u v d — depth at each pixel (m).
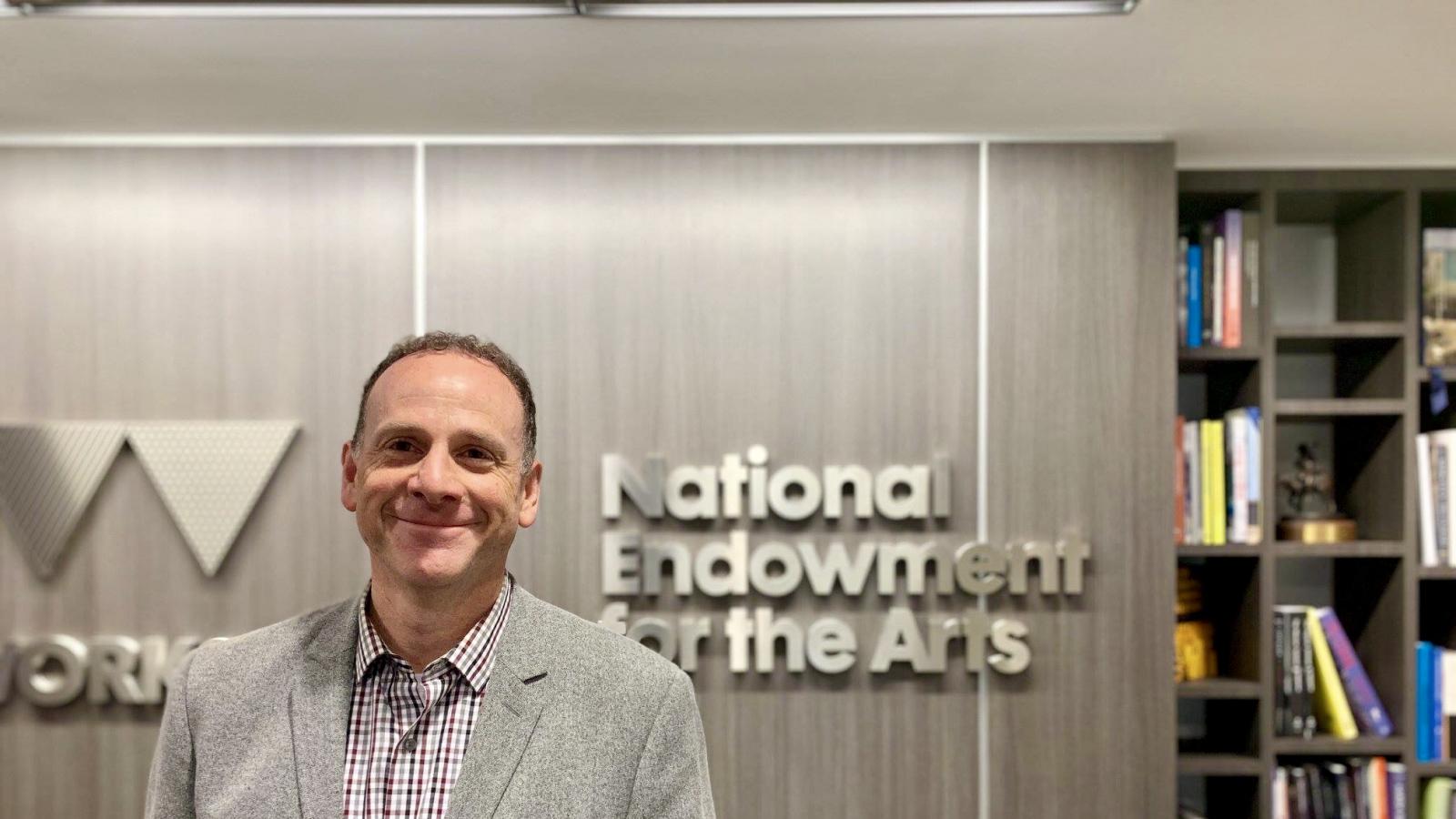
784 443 2.63
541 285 2.63
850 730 2.61
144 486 2.61
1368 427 2.96
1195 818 2.86
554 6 1.93
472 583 1.15
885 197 2.64
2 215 2.62
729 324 2.64
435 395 1.14
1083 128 2.61
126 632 2.59
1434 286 2.87
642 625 2.60
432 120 2.54
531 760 1.14
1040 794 2.59
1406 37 2.06
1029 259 2.63
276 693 1.18
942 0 1.92
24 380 2.62
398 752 1.14
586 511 2.63
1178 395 3.17
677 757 1.22
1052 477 2.61
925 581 2.62
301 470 2.61
